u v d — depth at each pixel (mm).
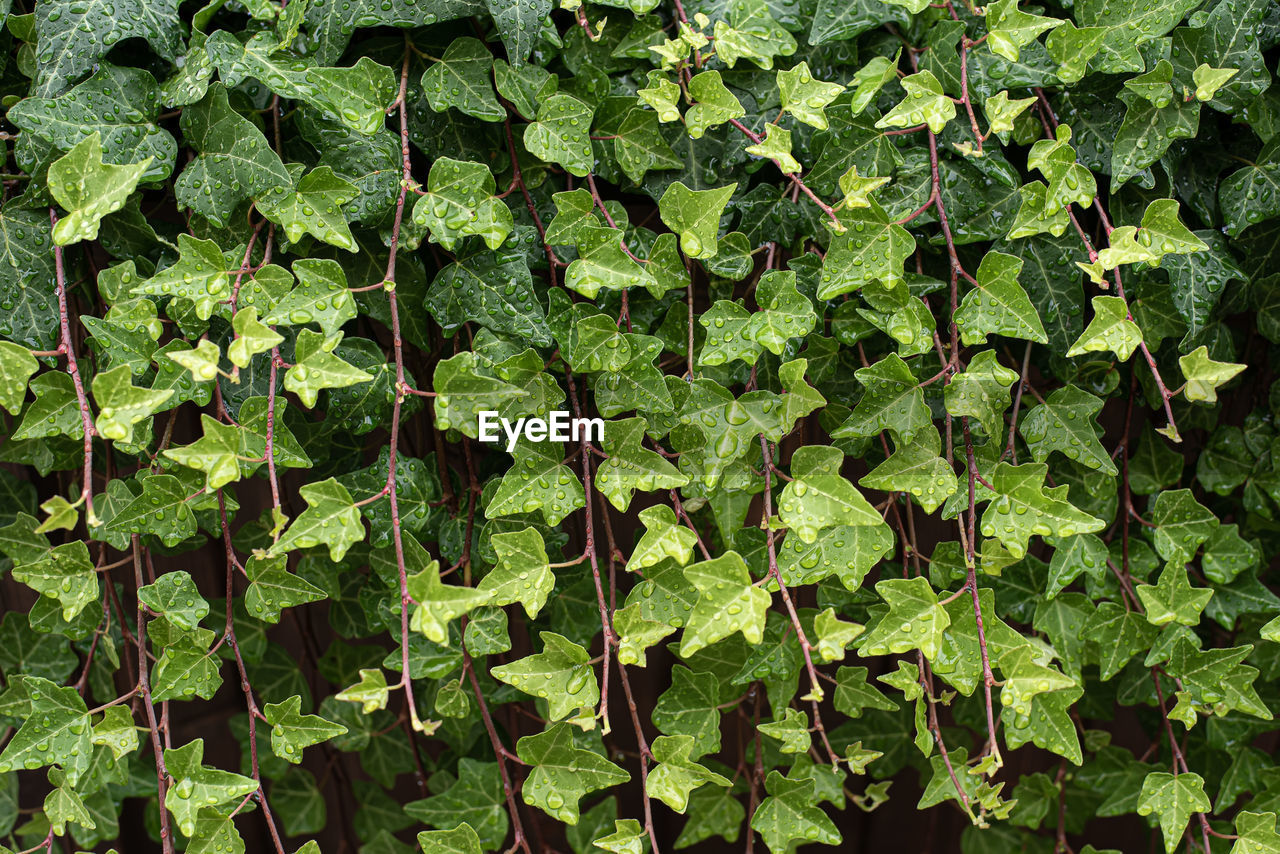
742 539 1059
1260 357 1210
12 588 1360
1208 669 1060
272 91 948
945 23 1003
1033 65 997
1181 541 1080
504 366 954
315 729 992
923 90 939
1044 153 928
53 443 1129
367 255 1041
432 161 1053
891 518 1271
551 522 969
